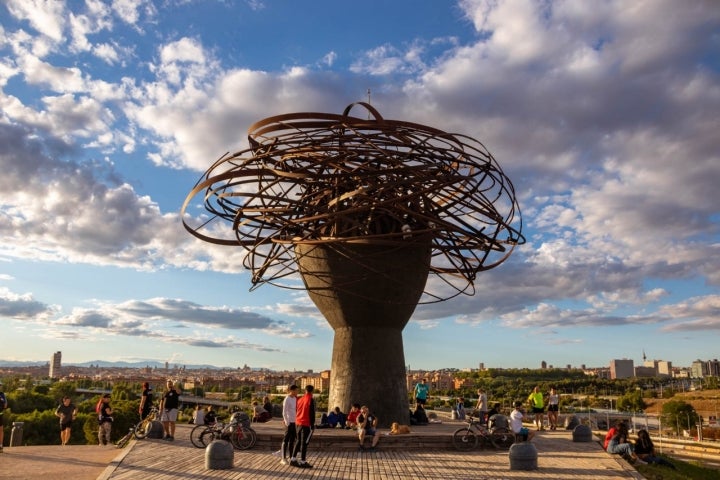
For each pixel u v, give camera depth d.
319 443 20.89
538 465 17.53
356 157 22.89
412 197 21.94
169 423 21.89
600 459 18.69
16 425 22.89
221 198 25.27
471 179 23.12
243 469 16.22
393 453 20.12
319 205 24.38
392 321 25.53
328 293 25.30
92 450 20.64
